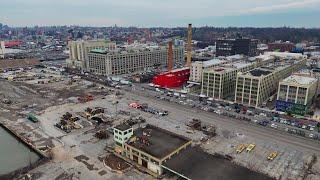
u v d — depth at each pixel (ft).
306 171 331.36
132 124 487.61
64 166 344.28
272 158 361.92
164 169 325.42
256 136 437.17
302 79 572.92
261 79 574.15
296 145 403.54
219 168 308.60
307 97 520.83
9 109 582.35
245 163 350.43
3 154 386.93
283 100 552.00
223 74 640.17
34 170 334.65
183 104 617.62
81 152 382.63
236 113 551.18
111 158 363.56
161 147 350.02
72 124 481.87
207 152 374.84
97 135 431.84
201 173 298.15
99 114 533.96
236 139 425.69
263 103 601.21
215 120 512.22
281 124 490.49
